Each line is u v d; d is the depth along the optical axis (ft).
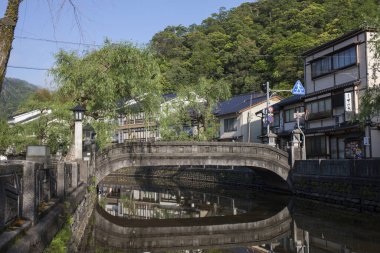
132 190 129.49
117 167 88.07
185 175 167.02
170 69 215.72
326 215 72.08
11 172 22.70
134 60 78.79
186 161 93.91
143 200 103.96
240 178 131.23
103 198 108.99
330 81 106.42
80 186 59.31
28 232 23.68
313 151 111.65
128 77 77.61
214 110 170.50
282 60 185.57
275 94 156.04
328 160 82.99
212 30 254.68
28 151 43.75
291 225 64.28
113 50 78.07
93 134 100.37
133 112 84.69
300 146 102.47
